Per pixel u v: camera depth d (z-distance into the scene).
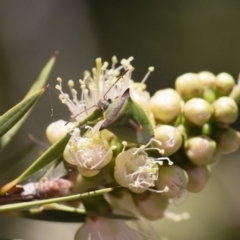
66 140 0.19
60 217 0.20
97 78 0.20
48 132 0.21
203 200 0.35
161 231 0.33
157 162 0.20
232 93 0.21
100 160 0.20
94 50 0.41
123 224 0.21
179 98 0.21
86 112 0.20
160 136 0.20
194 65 0.41
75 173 0.20
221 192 0.36
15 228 0.34
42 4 0.40
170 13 0.41
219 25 0.41
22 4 0.40
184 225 0.34
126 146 0.20
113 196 0.20
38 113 0.35
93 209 0.20
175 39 0.41
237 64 0.41
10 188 0.20
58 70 0.39
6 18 0.39
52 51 0.40
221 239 0.34
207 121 0.21
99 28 0.41
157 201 0.21
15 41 0.39
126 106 0.19
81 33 0.41
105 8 0.41
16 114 0.19
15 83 0.37
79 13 0.41
